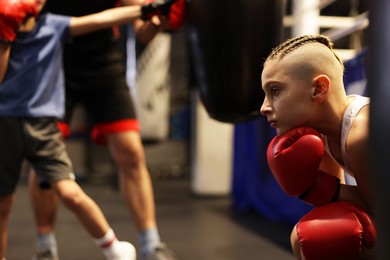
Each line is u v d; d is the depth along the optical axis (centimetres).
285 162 73
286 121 74
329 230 71
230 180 350
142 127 321
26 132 132
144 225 158
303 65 72
